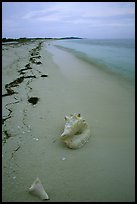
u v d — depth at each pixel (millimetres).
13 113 7457
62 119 6930
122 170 4688
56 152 5328
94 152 5270
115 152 5262
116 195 4090
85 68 14820
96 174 4586
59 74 12766
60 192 4176
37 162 5004
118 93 9227
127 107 7785
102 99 8539
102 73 13039
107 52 26547
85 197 4059
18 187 4312
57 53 26906
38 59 19234
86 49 33250
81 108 7703
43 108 7758
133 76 12148
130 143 5617
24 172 4711
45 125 6609
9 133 6242
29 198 4051
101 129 6285
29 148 5535
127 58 19734
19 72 13273
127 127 6398
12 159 5137
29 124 6703
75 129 5527
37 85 10461
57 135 6059
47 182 4418
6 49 29531
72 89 9797
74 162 4953
